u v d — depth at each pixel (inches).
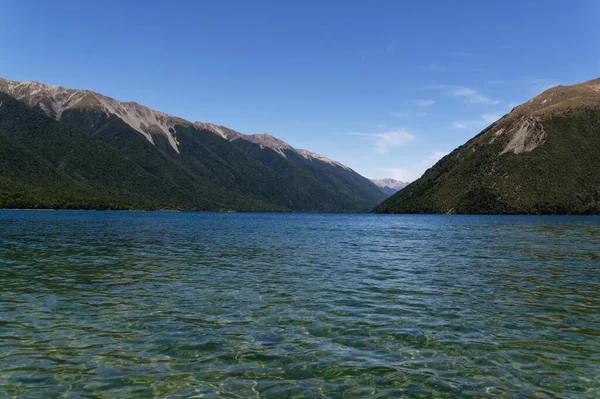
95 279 1006.4
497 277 1086.4
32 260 1332.4
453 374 453.4
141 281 986.1
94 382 422.0
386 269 1224.2
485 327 625.6
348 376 445.4
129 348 520.7
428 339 569.6
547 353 517.3
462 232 3277.6
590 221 5846.5
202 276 1069.1
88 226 3427.7
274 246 1956.2
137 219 5521.7
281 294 854.5
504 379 441.7
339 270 1197.1
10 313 676.7
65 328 598.9
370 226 4480.8
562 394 408.5
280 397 394.6
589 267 1275.8
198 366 466.9
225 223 4938.5
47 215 5969.5
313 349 526.9
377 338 572.7
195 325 624.7
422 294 863.7
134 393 399.2
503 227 4148.6
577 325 636.1
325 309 731.4
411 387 420.2
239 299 804.0
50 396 391.2
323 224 5032.0
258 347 532.1
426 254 1647.4
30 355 490.6
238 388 413.1
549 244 2129.7
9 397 386.9
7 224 3385.8
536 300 810.2
